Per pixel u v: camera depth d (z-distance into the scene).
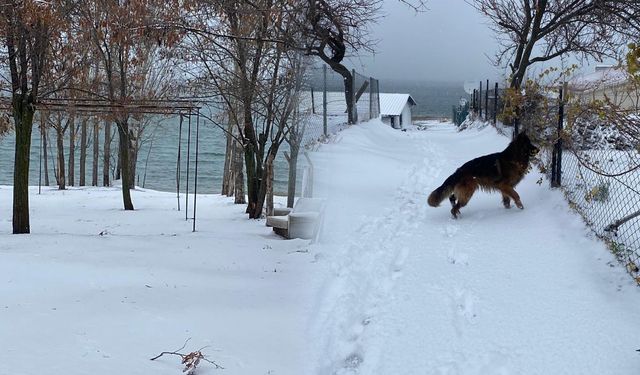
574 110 8.33
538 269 6.22
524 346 4.72
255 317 5.93
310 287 6.90
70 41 13.21
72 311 5.87
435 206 8.98
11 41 12.20
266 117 14.66
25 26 11.56
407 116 45.69
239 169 20.39
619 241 6.07
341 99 23.31
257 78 13.93
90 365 4.55
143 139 49.91
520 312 5.32
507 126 18.00
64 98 14.21
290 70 13.80
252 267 8.27
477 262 6.78
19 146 12.50
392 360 4.85
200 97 15.58
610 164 7.81
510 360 4.54
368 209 10.54
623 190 6.97
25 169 12.57
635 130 6.67
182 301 6.41
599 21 16.25
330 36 14.23
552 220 7.71
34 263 8.09
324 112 19.78
